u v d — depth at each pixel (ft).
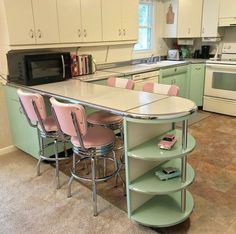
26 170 9.52
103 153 7.00
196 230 6.40
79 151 7.03
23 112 8.95
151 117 5.53
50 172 9.35
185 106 6.12
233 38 16.02
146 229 6.50
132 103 6.51
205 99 16.05
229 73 14.56
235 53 16.10
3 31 9.34
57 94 7.81
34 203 7.62
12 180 8.85
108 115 8.82
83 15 10.99
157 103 6.44
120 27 12.66
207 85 15.72
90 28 11.36
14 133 10.87
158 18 16.56
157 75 13.67
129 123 5.94
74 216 7.04
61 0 10.14
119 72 12.02
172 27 16.25
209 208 7.16
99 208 7.32
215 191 7.91
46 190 8.25
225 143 11.28
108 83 9.56
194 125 13.60
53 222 6.83
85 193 8.05
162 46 17.46
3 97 10.59
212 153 10.37
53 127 8.10
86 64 11.55
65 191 8.18
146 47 16.71
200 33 16.33
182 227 6.50
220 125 13.56
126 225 6.66
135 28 13.50
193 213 6.97
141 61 15.74
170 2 15.94
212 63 15.16
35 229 6.59
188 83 16.17
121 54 14.24
